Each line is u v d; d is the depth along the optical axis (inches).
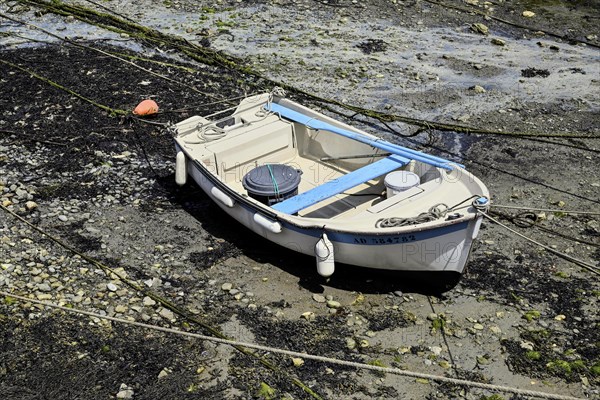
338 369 319.3
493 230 409.1
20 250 390.9
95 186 450.3
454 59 612.4
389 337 336.5
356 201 401.4
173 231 410.0
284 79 579.8
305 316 347.9
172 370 319.0
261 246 398.0
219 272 378.0
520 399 304.7
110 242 399.9
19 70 590.9
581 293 362.3
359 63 605.6
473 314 349.7
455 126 515.8
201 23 678.5
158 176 461.7
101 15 687.7
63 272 375.2
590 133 509.4
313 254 361.7
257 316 348.5
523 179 458.9
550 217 419.8
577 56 620.1
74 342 332.5
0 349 327.6
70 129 512.1
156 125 517.7
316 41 642.8
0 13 694.5
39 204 431.5
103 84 572.1
